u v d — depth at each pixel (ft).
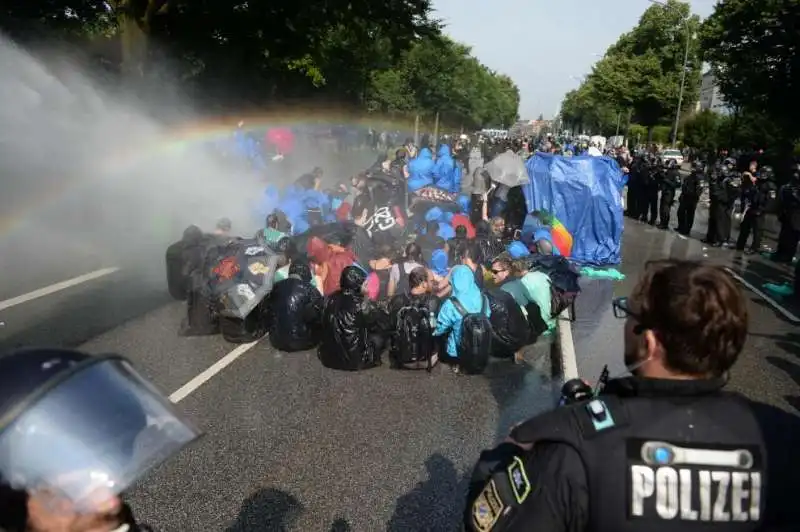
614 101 245.86
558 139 245.65
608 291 35.60
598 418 5.33
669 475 5.14
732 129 140.05
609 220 42.47
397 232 34.96
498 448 6.08
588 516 5.21
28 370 4.96
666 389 5.48
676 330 5.44
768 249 52.08
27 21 71.26
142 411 5.43
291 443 17.08
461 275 22.18
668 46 239.30
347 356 21.91
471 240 30.81
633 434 5.24
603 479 5.18
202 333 24.85
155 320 26.76
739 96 115.24
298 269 23.93
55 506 4.87
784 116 111.65
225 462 16.05
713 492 5.12
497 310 22.72
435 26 82.07
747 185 51.96
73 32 78.54
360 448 16.92
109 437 5.09
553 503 5.23
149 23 75.31
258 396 19.93
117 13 74.08
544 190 43.32
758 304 34.58
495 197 45.24
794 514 5.19
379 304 23.48
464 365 21.93
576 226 42.73
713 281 5.57
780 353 26.61
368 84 148.25
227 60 96.22
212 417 18.45
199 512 14.02
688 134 186.91
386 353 24.02
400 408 19.40
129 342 24.17
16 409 4.73
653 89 234.99
